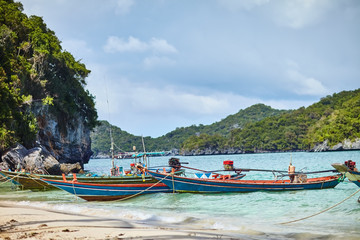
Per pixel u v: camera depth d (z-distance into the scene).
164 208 18.17
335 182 23.89
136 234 10.72
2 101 52.97
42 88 70.69
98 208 18.38
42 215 15.23
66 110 80.56
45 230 11.49
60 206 18.78
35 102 69.38
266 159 111.50
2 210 17.11
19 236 10.32
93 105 96.94
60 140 81.75
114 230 11.53
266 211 16.78
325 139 184.50
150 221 14.12
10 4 70.50
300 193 22.05
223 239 10.10
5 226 12.37
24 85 65.38
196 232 11.48
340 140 178.12
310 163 74.06
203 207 18.31
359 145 171.62
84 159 102.94
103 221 13.72
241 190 22.53
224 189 22.31
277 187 22.73
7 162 46.41
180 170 26.09
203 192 22.30
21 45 68.38
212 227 12.80
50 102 67.69
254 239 10.48
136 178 22.28
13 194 26.36
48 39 75.25
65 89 80.62
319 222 13.82
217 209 17.62
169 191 23.27
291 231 11.99
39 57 68.88
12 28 68.31
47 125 75.88
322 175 40.03
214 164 91.19
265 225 13.27
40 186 27.97
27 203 20.67
